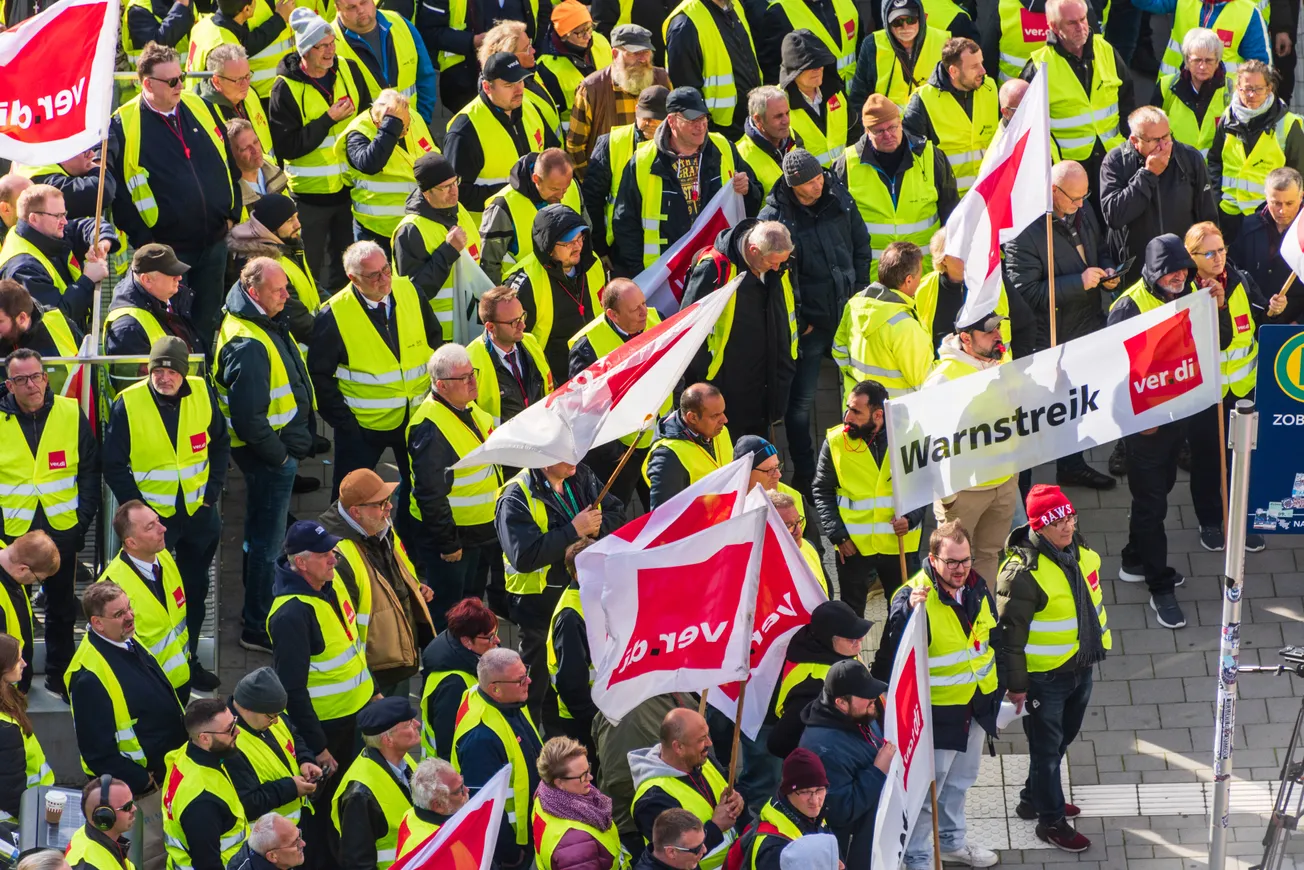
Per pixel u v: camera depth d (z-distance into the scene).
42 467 28.28
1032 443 25.45
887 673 27.53
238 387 29.52
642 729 25.75
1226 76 37.66
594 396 25.80
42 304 30.14
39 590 30.19
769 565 23.81
